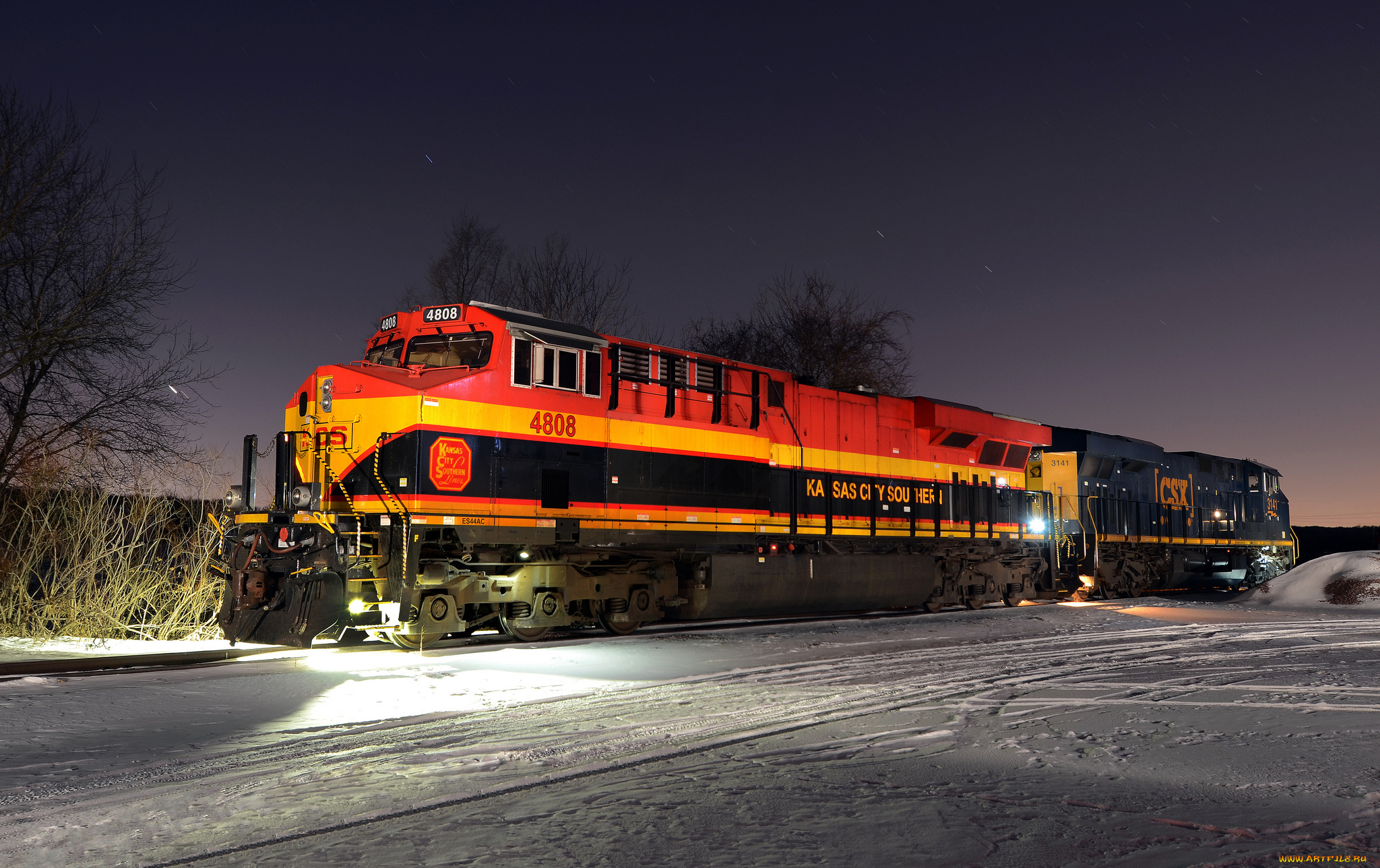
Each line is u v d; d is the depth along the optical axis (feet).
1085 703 30.27
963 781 20.16
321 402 43.75
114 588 46.78
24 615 46.39
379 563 41.16
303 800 18.61
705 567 53.52
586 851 15.58
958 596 71.05
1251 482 114.73
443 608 42.29
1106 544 87.51
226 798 18.74
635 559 51.70
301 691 30.35
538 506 45.29
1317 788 19.67
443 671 34.83
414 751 22.77
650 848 15.75
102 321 59.16
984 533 74.28
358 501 42.29
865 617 63.57
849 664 38.96
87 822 17.24
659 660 38.83
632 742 23.89
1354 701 30.83
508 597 44.65
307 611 39.42
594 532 47.83
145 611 48.08
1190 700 31.07
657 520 50.85
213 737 24.07
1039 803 18.47
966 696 31.65
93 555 47.24
